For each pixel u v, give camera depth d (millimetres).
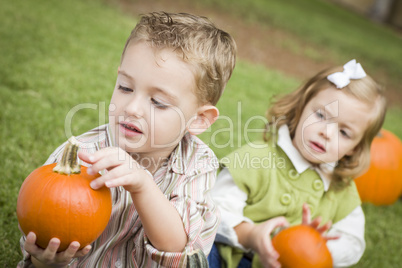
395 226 4621
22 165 3527
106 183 1816
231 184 3133
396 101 11562
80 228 1836
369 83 3090
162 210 1966
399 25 27906
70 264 2176
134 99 1987
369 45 17250
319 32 16406
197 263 2100
